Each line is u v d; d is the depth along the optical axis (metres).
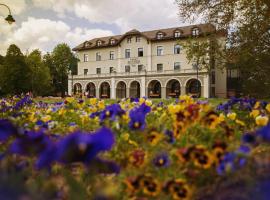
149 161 2.18
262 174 1.51
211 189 1.79
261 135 1.59
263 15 15.52
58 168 1.95
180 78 46.69
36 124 3.67
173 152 2.20
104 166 1.54
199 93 45.66
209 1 16.75
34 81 54.88
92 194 1.57
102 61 57.28
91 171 1.63
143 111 3.25
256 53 16.67
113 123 2.92
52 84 71.62
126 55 54.25
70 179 1.47
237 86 46.94
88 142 1.31
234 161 1.61
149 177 1.79
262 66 17.45
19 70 50.12
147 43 51.97
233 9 16.02
